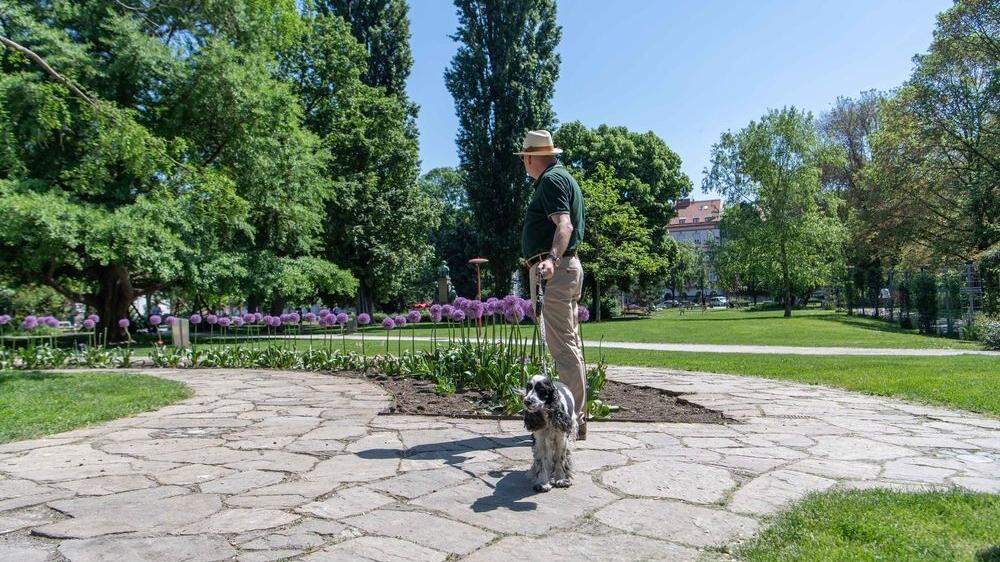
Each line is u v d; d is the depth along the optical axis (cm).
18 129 1438
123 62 1806
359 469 429
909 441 515
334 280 2666
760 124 4156
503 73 3778
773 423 594
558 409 369
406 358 1022
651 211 4850
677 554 282
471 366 820
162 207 1745
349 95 3366
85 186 1507
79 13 1862
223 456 472
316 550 285
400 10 3922
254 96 2008
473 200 3969
